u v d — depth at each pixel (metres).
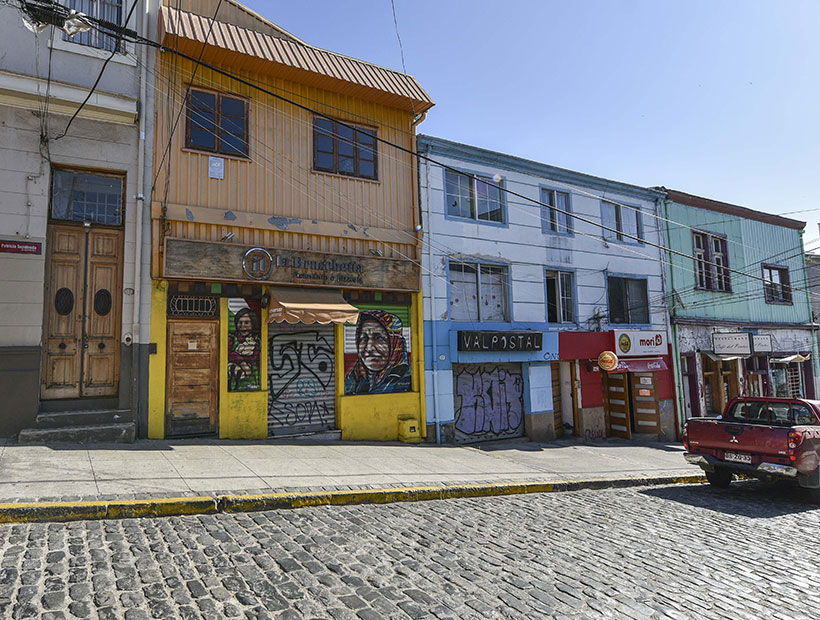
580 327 15.88
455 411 13.59
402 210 12.77
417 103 12.69
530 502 7.85
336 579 4.29
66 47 9.12
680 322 18.20
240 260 10.39
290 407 11.14
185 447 8.87
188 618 3.48
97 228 9.44
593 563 5.10
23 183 8.70
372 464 9.01
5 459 6.88
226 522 5.57
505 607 4.00
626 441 16.50
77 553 4.41
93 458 7.38
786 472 8.44
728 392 19.98
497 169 14.71
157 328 9.65
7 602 3.50
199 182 10.23
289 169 11.28
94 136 9.36
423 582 4.36
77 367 9.12
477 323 13.80
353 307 11.00
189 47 10.09
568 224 16.12
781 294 22.55
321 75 11.28
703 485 10.27
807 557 5.69
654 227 18.22
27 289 8.54
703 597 4.43
